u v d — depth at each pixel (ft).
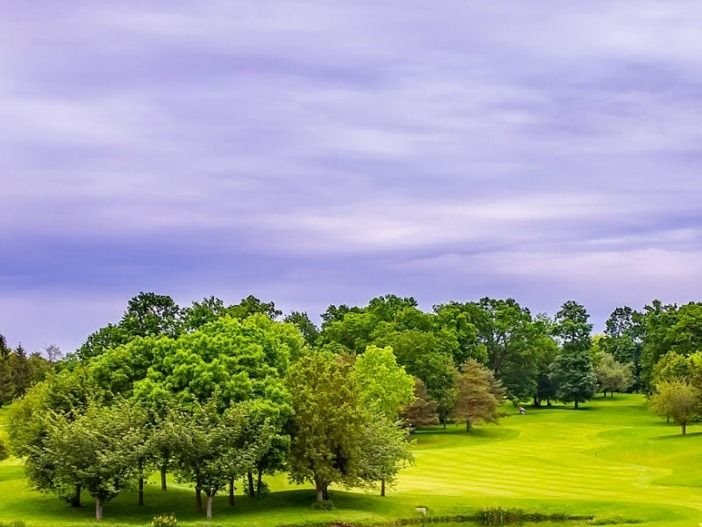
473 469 304.09
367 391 368.68
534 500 219.41
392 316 538.88
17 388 528.22
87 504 220.02
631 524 189.37
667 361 498.69
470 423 461.37
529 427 480.64
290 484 253.24
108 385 241.35
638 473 294.25
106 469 197.67
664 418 508.94
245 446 209.26
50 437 208.23
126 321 414.00
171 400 213.87
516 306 600.39
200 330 246.88
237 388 218.79
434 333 516.73
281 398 219.61
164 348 234.17
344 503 217.77
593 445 388.78
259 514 204.44
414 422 429.38
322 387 222.28
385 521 199.31
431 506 212.23
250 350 231.50
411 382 380.99
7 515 204.74
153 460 205.57
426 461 329.93
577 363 590.96
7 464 289.53
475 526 200.64
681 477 275.80
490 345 582.76
